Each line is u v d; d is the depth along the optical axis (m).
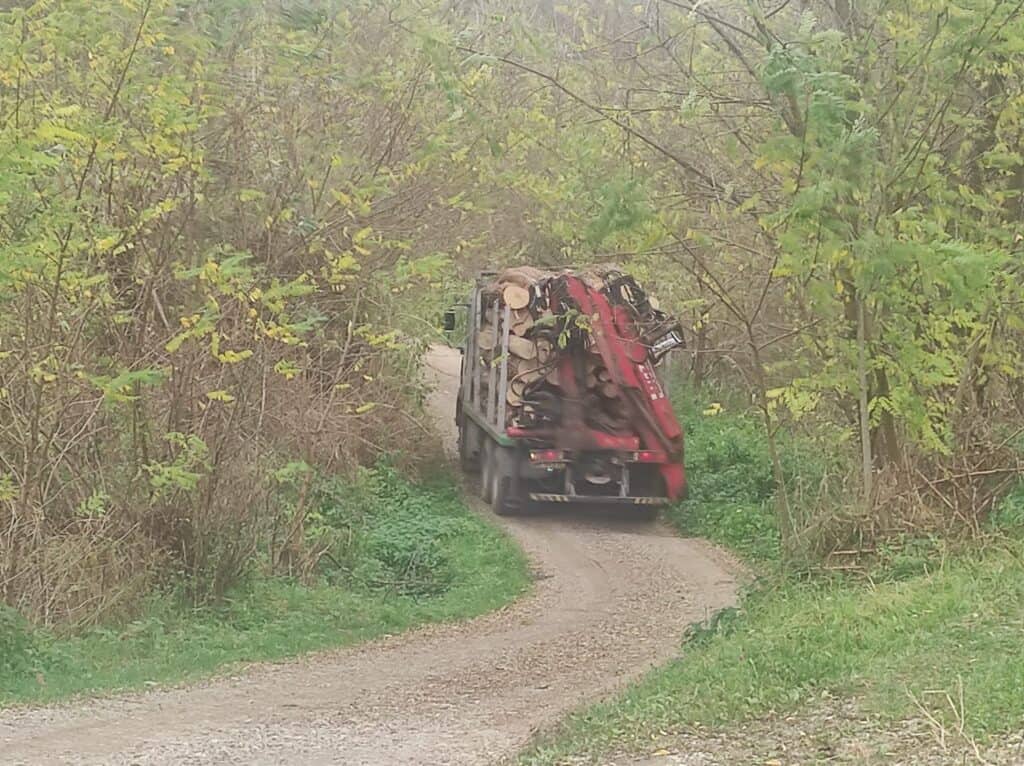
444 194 18.58
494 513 23.06
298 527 18.00
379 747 9.10
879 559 13.88
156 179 14.85
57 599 14.14
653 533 22.02
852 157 12.29
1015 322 14.40
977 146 15.06
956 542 13.67
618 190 13.21
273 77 16.53
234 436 15.84
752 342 14.40
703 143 14.77
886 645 9.97
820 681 9.13
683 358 29.92
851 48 13.29
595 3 15.62
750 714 8.52
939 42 13.15
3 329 14.34
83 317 14.41
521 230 24.28
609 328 21.39
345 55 17.84
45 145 13.55
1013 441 15.88
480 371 24.61
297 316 17.16
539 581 18.50
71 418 15.30
